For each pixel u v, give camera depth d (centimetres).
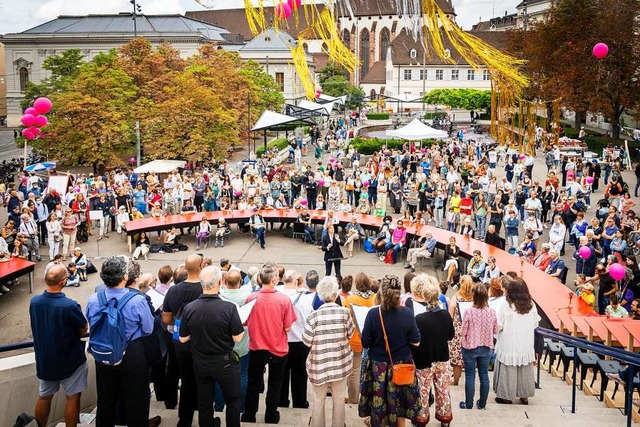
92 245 2342
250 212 2444
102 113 4138
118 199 2570
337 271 1897
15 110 9025
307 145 5369
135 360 625
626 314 1345
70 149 4241
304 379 792
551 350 1123
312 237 2381
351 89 8494
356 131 6247
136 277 691
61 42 8800
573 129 5284
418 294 701
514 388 813
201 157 4262
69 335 626
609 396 902
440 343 674
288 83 7881
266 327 697
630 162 4028
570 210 2292
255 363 711
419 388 650
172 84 4772
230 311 618
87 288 1869
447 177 2877
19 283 1920
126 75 4562
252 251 2277
